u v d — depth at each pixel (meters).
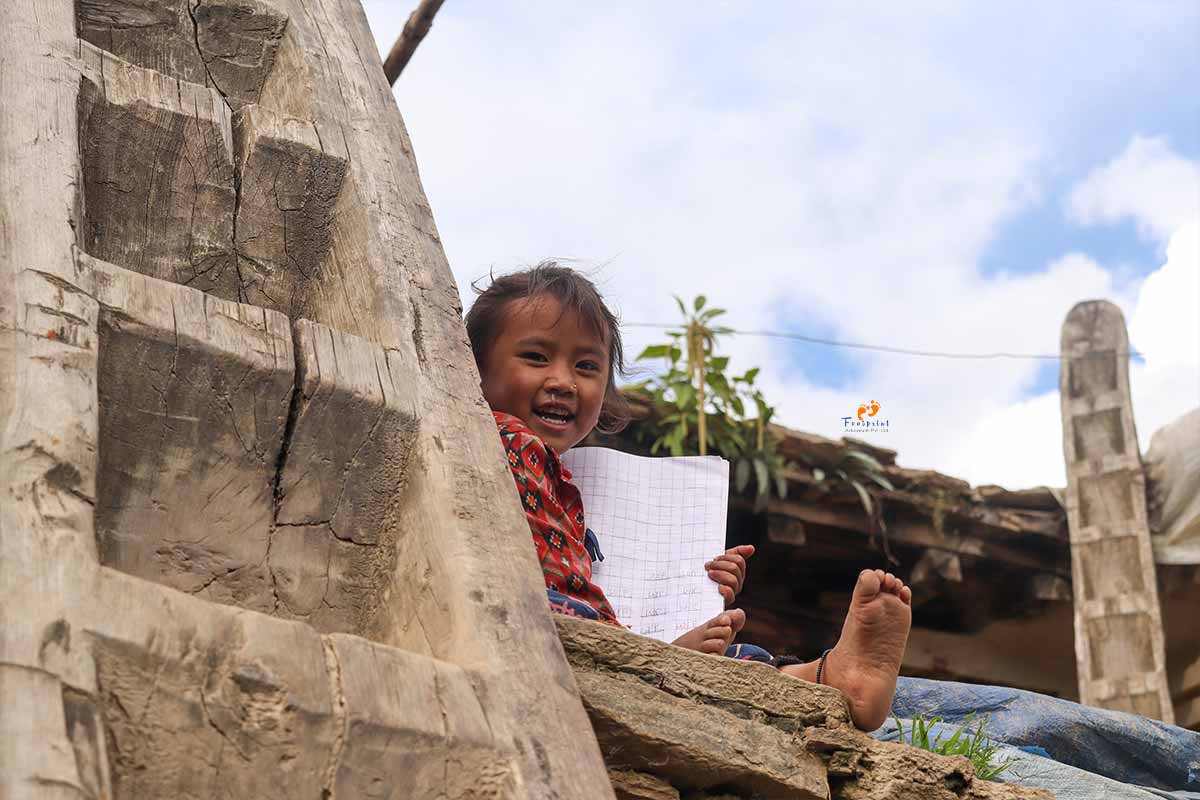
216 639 1.68
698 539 3.36
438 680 1.85
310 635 1.77
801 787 2.51
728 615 3.06
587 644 2.43
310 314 2.74
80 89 2.53
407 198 2.81
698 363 7.45
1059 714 4.19
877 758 2.65
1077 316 9.26
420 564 2.18
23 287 2.03
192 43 3.11
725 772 2.45
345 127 2.92
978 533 8.20
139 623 1.64
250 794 1.65
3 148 2.29
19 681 1.50
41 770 1.43
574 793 1.82
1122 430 8.75
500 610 2.05
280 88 3.11
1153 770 4.23
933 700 4.26
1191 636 8.73
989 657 8.68
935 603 8.55
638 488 3.42
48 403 1.87
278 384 2.22
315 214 2.78
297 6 3.23
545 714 1.91
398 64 4.67
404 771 1.74
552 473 3.13
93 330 2.04
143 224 2.63
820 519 7.82
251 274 2.71
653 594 3.30
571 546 3.03
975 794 2.73
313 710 1.69
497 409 3.40
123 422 2.12
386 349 2.42
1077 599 8.30
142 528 2.12
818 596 8.32
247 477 2.21
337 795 1.69
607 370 3.49
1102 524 8.43
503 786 1.80
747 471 7.51
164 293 2.19
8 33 2.55
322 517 2.25
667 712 2.43
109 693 1.60
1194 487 8.48
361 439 2.28
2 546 1.65
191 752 1.63
